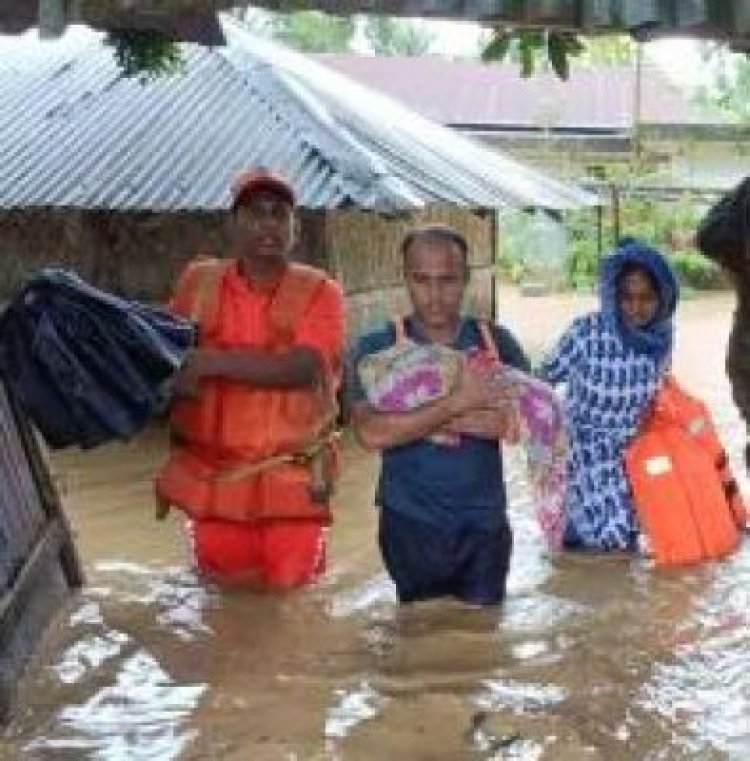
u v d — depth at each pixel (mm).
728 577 6215
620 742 4410
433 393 5461
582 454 6688
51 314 5383
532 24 4039
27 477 5734
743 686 4887
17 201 10414
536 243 29047
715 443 6715
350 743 4383
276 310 5859
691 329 19812
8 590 5031
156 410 5504
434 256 5449
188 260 11273
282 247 5844
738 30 4020
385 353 5504
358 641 5348
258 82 11820
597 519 6660
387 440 5457
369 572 6344
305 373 5797
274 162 10664
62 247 11328
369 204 10039
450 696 4789
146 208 10258
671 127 30469
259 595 5957
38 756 4344
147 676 5023
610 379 6586
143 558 6719
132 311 5527
